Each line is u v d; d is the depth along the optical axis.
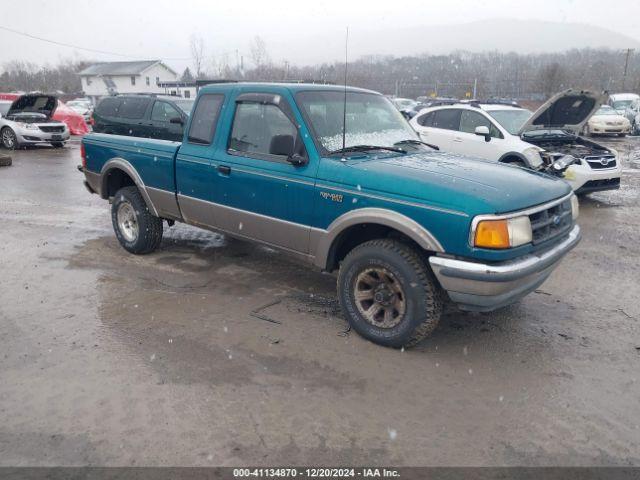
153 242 6.08
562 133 10.21
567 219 4.25
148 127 11.40
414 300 3.77
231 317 4.54
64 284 5.27
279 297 5.01
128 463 2.78
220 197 4.94
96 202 9.27
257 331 4.28
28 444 2.93
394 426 3.10
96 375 3.59
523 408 3.30
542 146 9.85
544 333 4.36
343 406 3.29
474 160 4.61
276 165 4.43
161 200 5.63
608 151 9.55
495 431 3.07
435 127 10.62
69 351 3.92
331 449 2.90
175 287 5.23
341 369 3.72
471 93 37.38
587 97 9.09
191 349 3.97
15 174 12.17
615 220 8.36
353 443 2.95
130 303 4.81
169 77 70.06
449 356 3.94
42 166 13.49
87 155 6.51
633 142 20.97
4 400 3.32
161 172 5.51
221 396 3.37
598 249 6.75
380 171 3.91
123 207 6.19
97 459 2.81
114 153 6.09
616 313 4.77
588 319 4.64
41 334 4.18
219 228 5.14
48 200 9.39
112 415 3.17
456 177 3.83
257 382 3.54
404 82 36.72
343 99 4.80
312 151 4.23
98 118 12.45
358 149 4.41
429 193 3.64
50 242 6.76
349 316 4.19
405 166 4.06
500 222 3.46
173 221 6.25
